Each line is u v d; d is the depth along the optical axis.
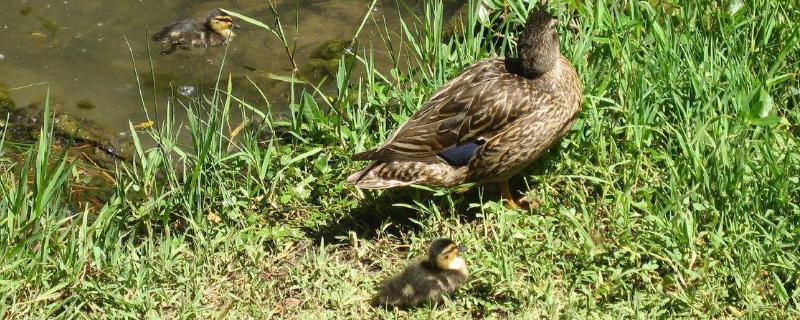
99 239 8.78
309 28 13.16
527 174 9.57
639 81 9.59
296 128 9.96
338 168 9.69
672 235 8.44
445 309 8.10
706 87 9.60
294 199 9.42
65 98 11.97
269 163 9.77
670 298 8.02
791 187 8.73
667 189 8.95
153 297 8.23
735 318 7.91
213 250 8.73
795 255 8.34
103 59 12.69
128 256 8.55
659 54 9.93
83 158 11.03
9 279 8.12
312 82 12.20
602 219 8.80
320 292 8.31
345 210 9.31
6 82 12.21
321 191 9.48
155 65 12.62
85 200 10.29
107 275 8.36
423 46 11.11
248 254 8.69
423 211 9.09
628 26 10.14
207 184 9.51
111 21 13.42
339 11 13.42
